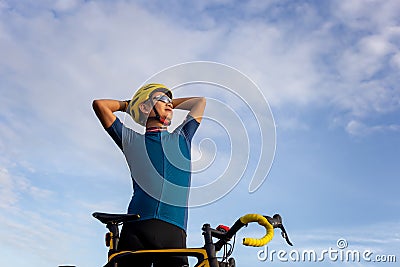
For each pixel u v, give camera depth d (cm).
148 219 425
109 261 405
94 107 464
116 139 458
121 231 431
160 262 406
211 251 380
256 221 369
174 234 425
